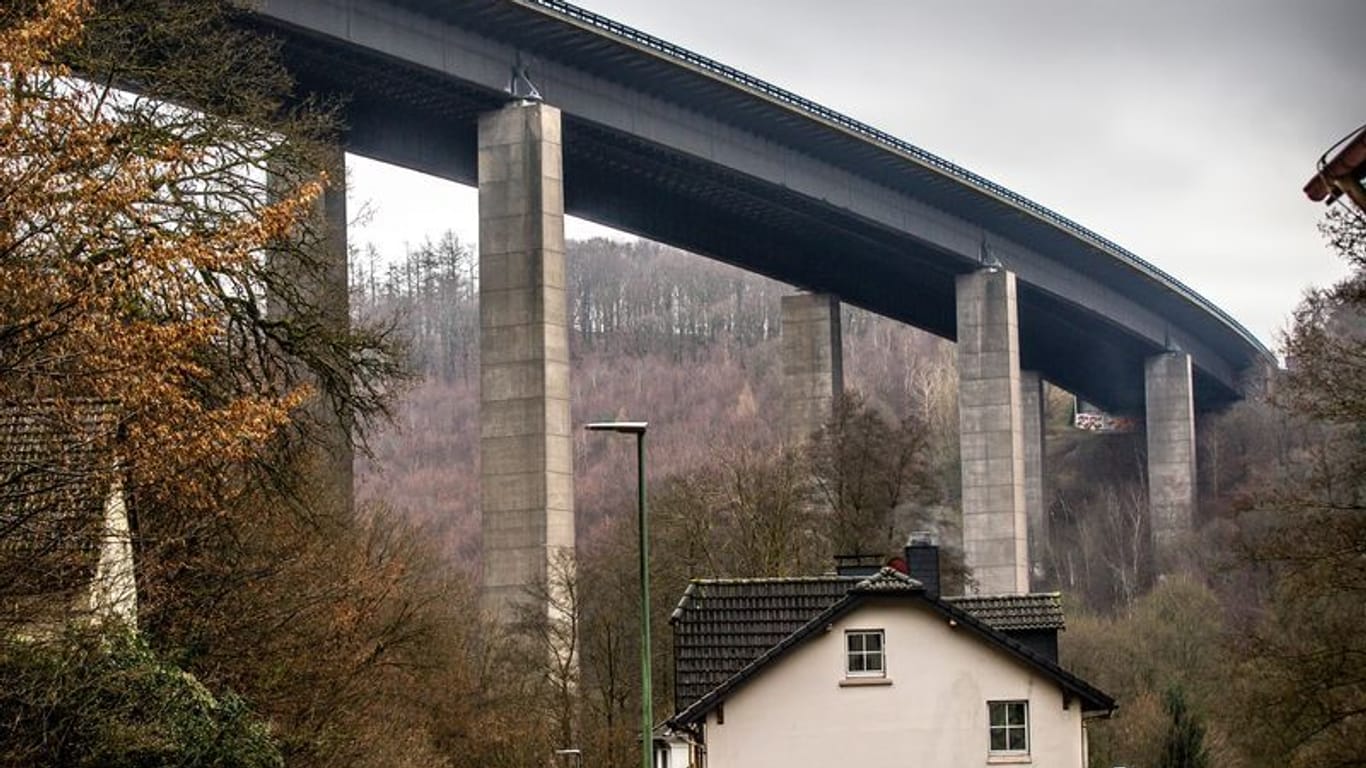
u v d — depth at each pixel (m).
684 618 49.81
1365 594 47.47
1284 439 170.25
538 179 88.25
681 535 83.44
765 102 105.25
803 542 91.19
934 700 48.28
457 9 85.12
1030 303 148.50
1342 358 48.47
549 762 66.62
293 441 39.62
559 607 74.31
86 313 23.14
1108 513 172.88
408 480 170.50
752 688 48.00
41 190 23.08
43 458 23.39
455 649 64.75
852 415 104.69
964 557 115.75
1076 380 176.88
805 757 47.91
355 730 39.28
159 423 24.00
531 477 86.00
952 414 193.25
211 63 41.03
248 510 36.06
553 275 87.88
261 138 38.78
